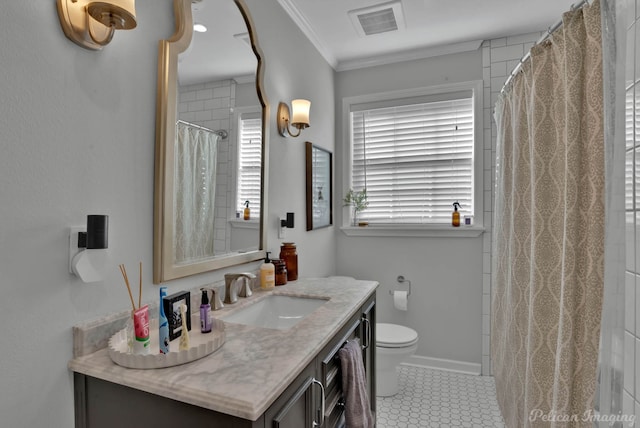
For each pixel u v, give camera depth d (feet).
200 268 4.53
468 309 9.00
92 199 3.28
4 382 2.66
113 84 3.48
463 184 9.17
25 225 2.77
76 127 3.14
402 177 9.71
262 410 2.44
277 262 6.06
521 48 8.47
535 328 4.85
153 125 3.93
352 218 10.14
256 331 3.82
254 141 5.78
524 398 5.47
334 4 7.14
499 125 7.04
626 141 3.33
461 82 8.97
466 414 7.13
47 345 2.93
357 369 4.44
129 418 2.90
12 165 2.68
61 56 3.02
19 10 2.72
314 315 4.40
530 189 5.58
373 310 6.20
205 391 2.58
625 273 3.36
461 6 7.27
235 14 5.32
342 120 10.12
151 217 3.93
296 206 7.54
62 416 3.04
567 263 4.00
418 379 8.64
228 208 5.17
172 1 4.17
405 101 9.59
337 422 4.23
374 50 9.22
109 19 3.05
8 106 2.66
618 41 3.29
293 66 7.43
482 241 8.86
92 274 3.14
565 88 4.10
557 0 7.07
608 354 3.44
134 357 2.92
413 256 9.48
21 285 2.75
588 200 3.82
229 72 5.18
